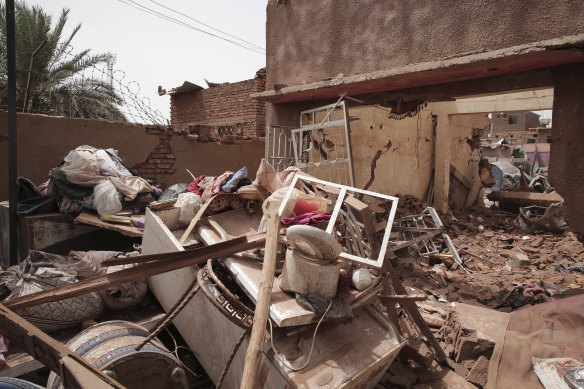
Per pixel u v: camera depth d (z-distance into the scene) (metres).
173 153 7.36
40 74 12.83
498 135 36.69
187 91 13.41
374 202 9.11
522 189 11.91
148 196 5.23
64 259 3.67
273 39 6.71
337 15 5.63
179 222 3.59
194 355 2.94
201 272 2.44
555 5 3.62
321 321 2.07
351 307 2.26
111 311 3.45
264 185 3.58
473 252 6.57
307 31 6.09
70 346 2.32
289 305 2.08
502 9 3.97
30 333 1.52
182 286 2.91
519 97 9.11
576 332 2.93
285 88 6.12
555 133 4.02
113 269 3.55
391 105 5.66
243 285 2.38
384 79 4.80
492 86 4.57
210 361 2.63
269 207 3.07
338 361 2.07
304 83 6.20
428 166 11.40
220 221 3.47
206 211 3.68
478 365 2.89
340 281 2.38
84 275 3.46
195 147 7.68
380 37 5.11
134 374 2.15
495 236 7.78
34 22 13.02
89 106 13.48
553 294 4.22
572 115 3.87
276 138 7.13
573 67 3.86
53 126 5.89
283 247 2.75
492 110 9.82
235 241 2.64
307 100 6.67
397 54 4.93
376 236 2.65
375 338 2.30
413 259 5.57
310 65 6.08
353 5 5.41
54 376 2.26
